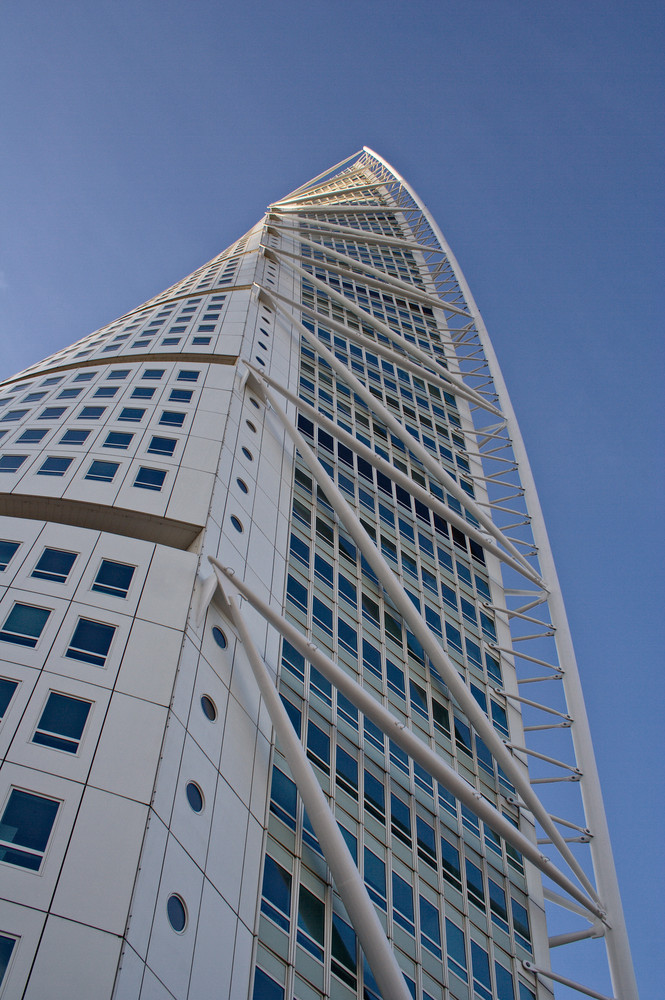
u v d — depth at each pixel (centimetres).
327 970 2075
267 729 2409
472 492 5625
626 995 2950
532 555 5094
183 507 2786
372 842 2620
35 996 1415
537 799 3216
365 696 2641
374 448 5062
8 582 2245
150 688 2042
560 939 3158
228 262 6762
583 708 4116
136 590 2325
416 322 7800
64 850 1639
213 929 1805
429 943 2553
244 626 2469
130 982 1512
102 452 3062
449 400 6762
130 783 1809
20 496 2759
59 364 4372
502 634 4500
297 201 9669
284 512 3425
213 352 4256
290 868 2172
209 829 1950
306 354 5344
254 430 3653
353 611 3444
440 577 4472
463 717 3622
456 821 3103
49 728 1862
